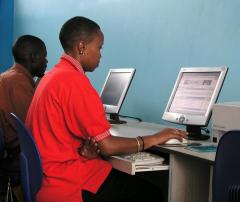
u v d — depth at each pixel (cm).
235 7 244
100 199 177
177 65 285
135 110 322
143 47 316
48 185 165
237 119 182
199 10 268
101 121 169
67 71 171
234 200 145
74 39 179
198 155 170
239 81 241
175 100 229
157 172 265
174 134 194
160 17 299
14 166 233
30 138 156
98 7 374
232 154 143
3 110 238
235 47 244
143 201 191
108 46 359
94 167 177
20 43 252
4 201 253
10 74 246
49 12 467
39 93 174
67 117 167
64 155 168
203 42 265
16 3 560
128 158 183
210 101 206
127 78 276
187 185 194
